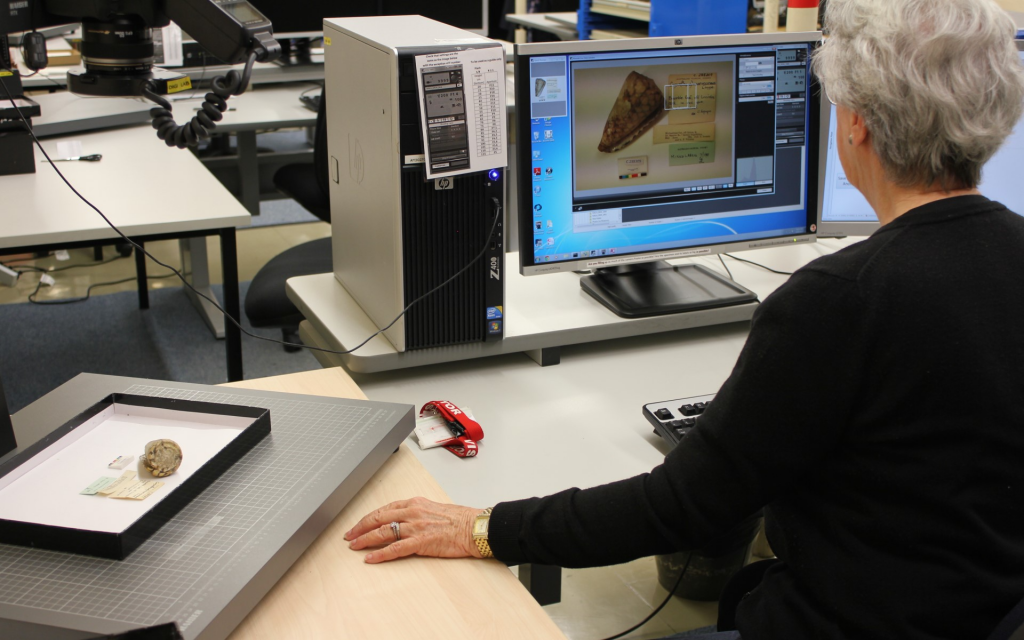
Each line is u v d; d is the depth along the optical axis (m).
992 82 0.73
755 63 1.46
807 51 1.49
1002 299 0.73
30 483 0.86
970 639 0.74
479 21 3.45
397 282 1.26
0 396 0.89
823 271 0.76
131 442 0.94
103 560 0.76
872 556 0.76
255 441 0.94
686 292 1.53
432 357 1.34
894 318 0.72
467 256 1.29
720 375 1.40
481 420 1.25
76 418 0.95
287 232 4.05
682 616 1.66
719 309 1.49
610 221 1.44
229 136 3.49
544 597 1.07
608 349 1.50
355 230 1.42
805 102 1.51
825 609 0.79
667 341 1.54
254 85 3.35
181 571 0.75
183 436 0.95
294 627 0.77
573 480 1.11
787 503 0.84
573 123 1.38
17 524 0.77
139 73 1.39
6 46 2.18
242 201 3.34
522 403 1.30
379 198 1.27
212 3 1.17
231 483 0.87
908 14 0.75
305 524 0.82
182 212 1.90
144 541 0.78
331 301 1.50
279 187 3.00
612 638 1.59
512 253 1.75
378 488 0.98
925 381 0.72
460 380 1.37
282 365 2.85
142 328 3.09
